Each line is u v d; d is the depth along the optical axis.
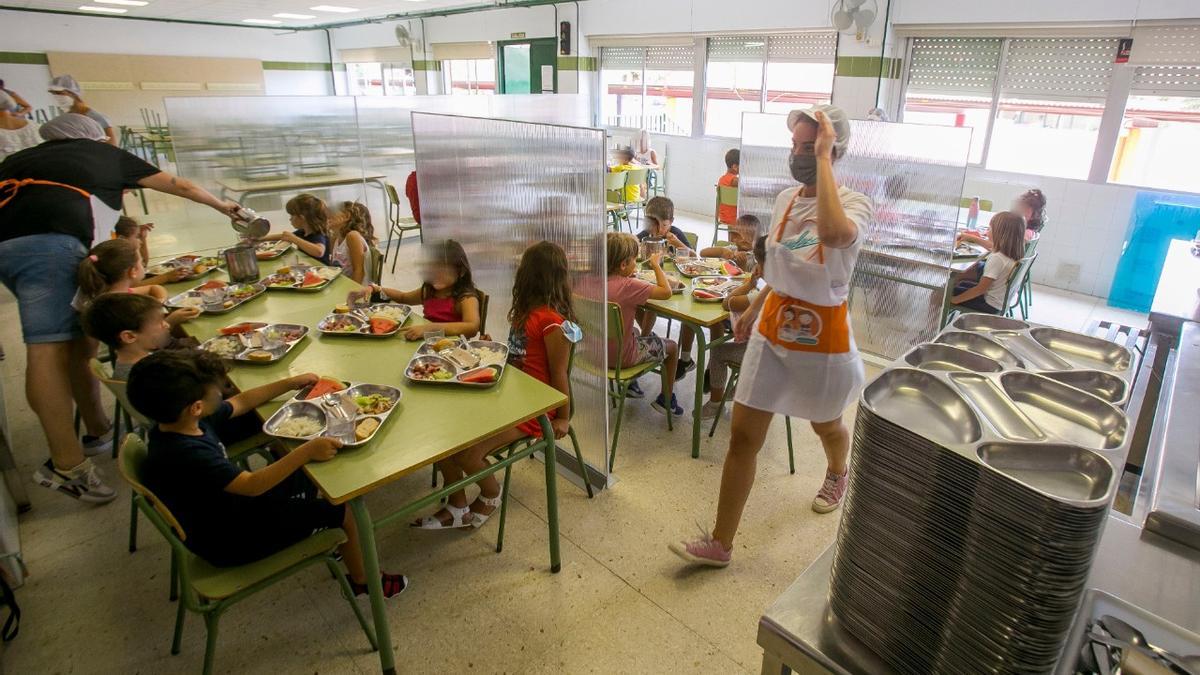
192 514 1.48
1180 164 4.50
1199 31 4.20
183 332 2.39
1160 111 4.50
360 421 1.64
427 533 2.24
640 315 3.14
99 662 1.74
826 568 1.08
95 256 2.34
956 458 0.75
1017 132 5.23
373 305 2.49
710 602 1.95
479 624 1.86
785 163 3.59
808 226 1.64
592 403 2.46
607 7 8.02
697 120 7.64
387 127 5.92
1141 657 0.75
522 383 1.91
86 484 2.35
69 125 2.65
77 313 2.33
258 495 1.63
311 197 3.57
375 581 1.51
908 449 0.79
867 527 0.87
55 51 10.13
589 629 1.85
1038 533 0.68
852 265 1.66
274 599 1.96
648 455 2.75
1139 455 1.62
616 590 2.00
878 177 3.39
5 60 9.78
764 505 2.41
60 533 2.23
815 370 1.73
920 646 0.85
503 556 2.14
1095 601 0.86
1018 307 4.41
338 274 3.00
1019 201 3.97
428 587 2.00
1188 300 2.37
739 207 3.96
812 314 1.69
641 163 7.16
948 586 0.80
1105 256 4.82
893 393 0.93
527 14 8.95
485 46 9.78
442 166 2.91
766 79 6.94
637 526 2.29
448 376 1.91
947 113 5.58
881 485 0.84
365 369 2.00
